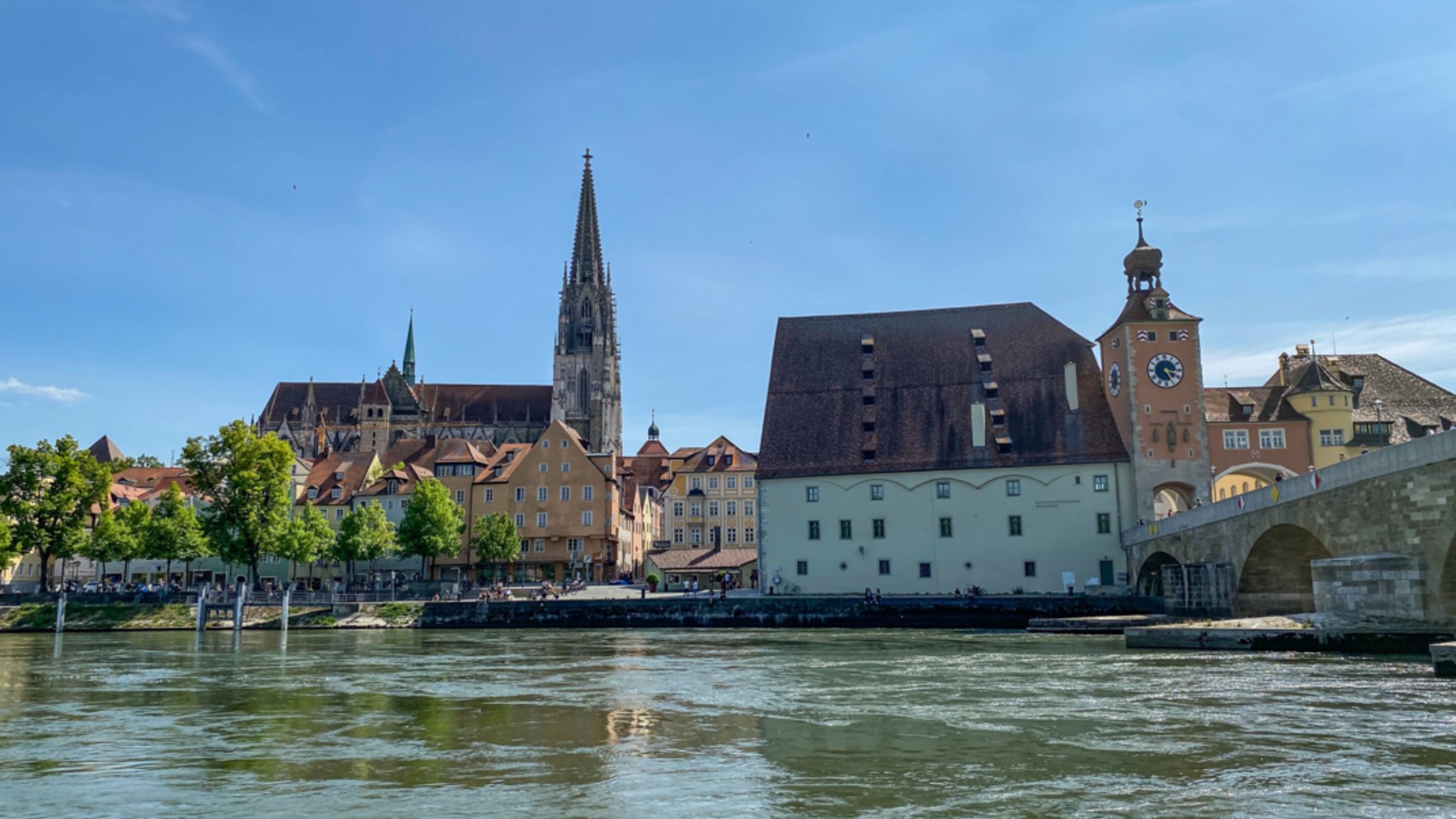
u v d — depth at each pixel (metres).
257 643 69.00
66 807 19.14
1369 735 24.91
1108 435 97.31
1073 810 18.03
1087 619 71.94
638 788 20.22
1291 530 58.16
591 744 25.25
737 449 167.88
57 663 52.12
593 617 88.50
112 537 117.69
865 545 99.12
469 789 20.23
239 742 25.97
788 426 105.44
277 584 139.38
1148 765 21.73
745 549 128.38
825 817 17.80
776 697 34.41
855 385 107.50
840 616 84.38
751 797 19.34
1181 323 95.56
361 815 18.30
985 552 96.62
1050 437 98.69
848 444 102.75
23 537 102.69
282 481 105.50
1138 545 87.31
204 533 107.12
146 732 27.72
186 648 64.56
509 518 135.25
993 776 20.92
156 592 96.25
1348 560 48.66
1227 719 27.67
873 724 27.80
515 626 89.06
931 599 83.69
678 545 161.88
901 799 19.02
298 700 34.78
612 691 36.91
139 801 19.58
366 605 91.00
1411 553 45.50
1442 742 24.05
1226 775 20.64
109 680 42.59
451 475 144.25
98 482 106.94
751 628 84.81
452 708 32.44
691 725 28.23
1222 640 51.06
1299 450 96.62
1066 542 95.12
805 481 101.31
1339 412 96.38
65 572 149.25
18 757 24.05
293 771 22.20
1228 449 97.00
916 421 103.00
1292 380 100.88
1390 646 46.03
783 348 112.94
